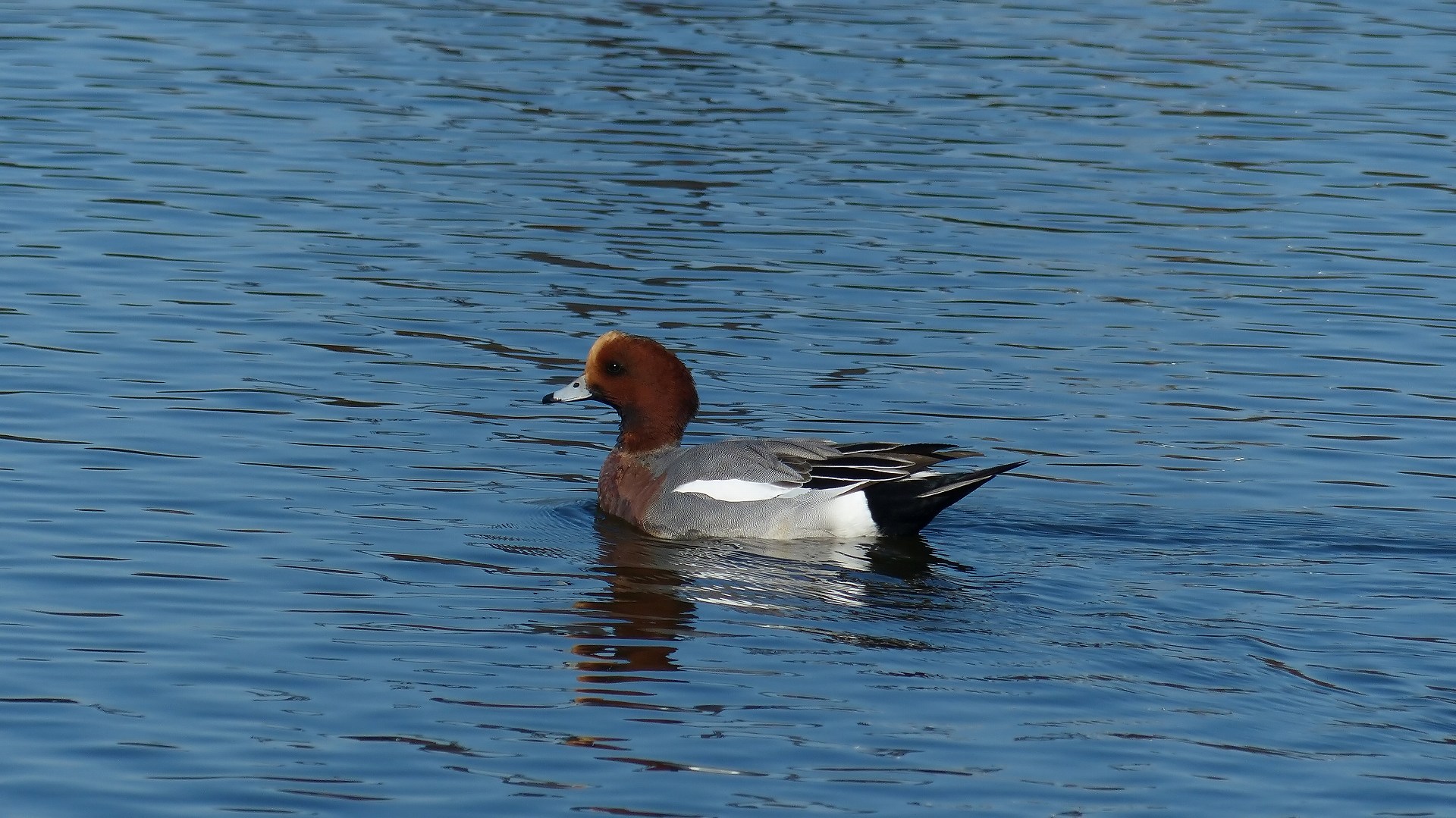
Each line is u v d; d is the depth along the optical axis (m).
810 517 13.83
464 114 26.41
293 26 31.56
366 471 14.67
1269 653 11.43
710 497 14.03
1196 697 10.74
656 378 14.69
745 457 14.20
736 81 28.66
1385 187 24.28
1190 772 9.79
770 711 10.40
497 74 28.64
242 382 16.55
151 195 22.33
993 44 31.47
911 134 26.08
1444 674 11.15
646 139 25.45
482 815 9.12
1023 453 15.63
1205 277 20.69
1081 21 33.38
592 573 12.85
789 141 25.56
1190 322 19.22
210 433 15.24
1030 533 13.86
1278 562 13.24
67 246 20.27
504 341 18.00
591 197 22.88
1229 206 23.34
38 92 26.61
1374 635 11.79
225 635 11.30
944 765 9.78
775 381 17.12
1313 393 17.25
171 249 20.41
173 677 10.65
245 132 25.17
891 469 13.78
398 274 19.88
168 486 14.00
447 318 18.56
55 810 9.07
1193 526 13.96
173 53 29.33
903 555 13.41
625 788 9.43
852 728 10.20
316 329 18.08
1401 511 14.33
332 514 13.67
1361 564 13.20
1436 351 18.45
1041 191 23.77
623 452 14.70
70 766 9.52
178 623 11.46
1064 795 9.48
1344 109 27.80
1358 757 10.02
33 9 31.84
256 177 23.19
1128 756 9.95
